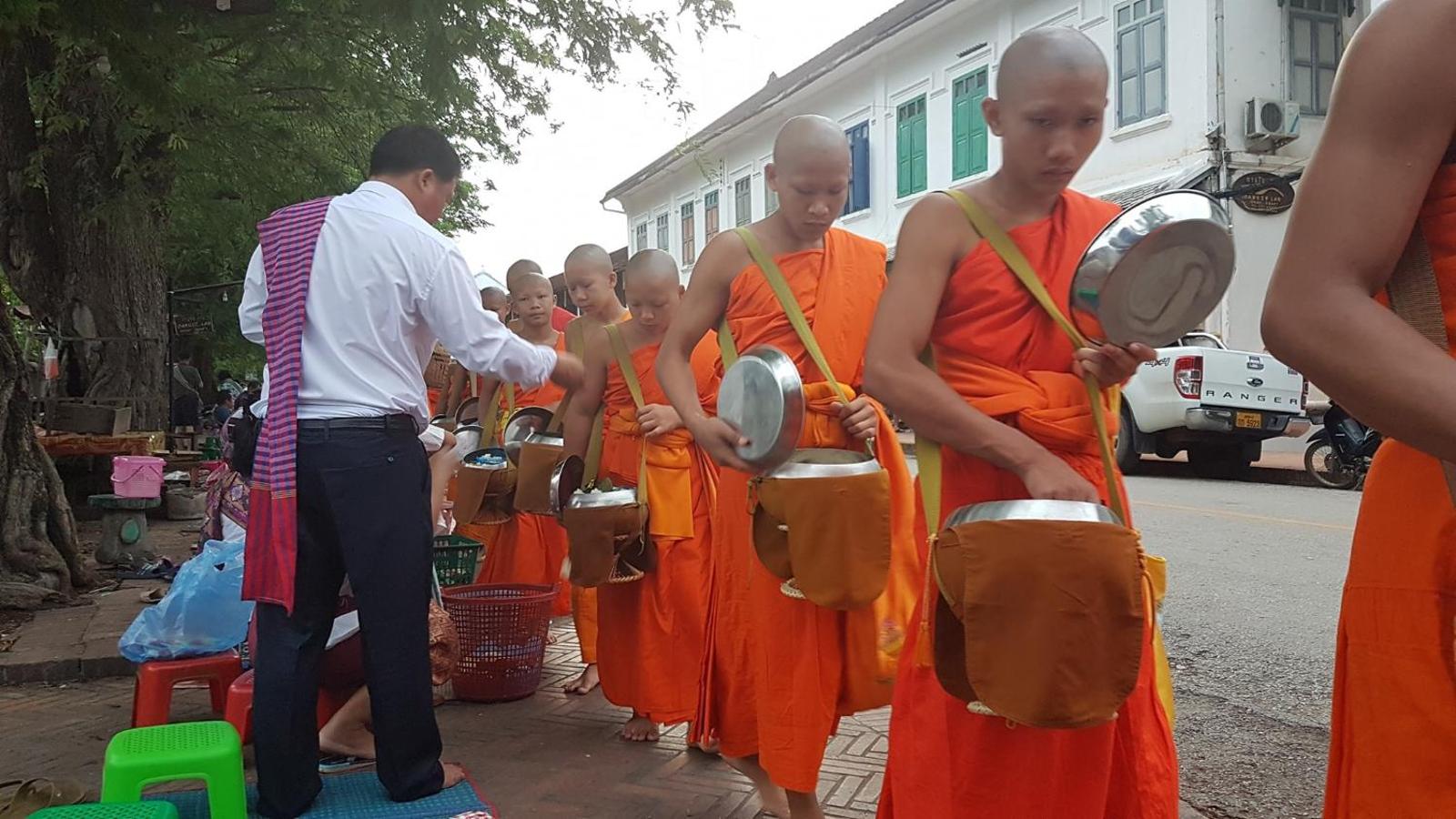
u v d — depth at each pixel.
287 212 3.15
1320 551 7.61
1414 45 1.11
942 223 1.98
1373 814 1.24
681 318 3.10
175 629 3.89
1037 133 1.89
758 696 2.93
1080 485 1.79
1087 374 1.92
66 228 11.75
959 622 1.81
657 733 4.05
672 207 31.70
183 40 6.59
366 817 3.03
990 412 1.94
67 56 9.41
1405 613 1.22
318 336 3.02
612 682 4.02
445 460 3.67
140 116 8.90
